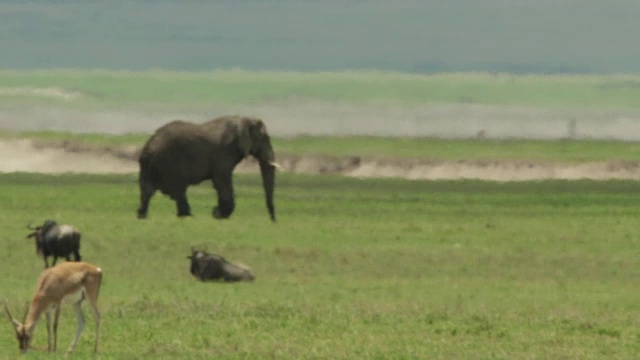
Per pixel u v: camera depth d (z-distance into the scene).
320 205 80.19
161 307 39.97
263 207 78.75
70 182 93.06
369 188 94.75
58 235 46.25
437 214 75.69
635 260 55.62
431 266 53.06
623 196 88.12
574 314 40.97
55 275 30.98
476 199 85.50
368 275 50.41
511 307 42.41
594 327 38.50
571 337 36.91
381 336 36.25
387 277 49.94
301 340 35.28
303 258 54.16
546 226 69.00
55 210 72.69
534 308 42.16
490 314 40.50
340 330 37.12
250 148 71.25
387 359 33.03
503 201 84.44
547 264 54.25
